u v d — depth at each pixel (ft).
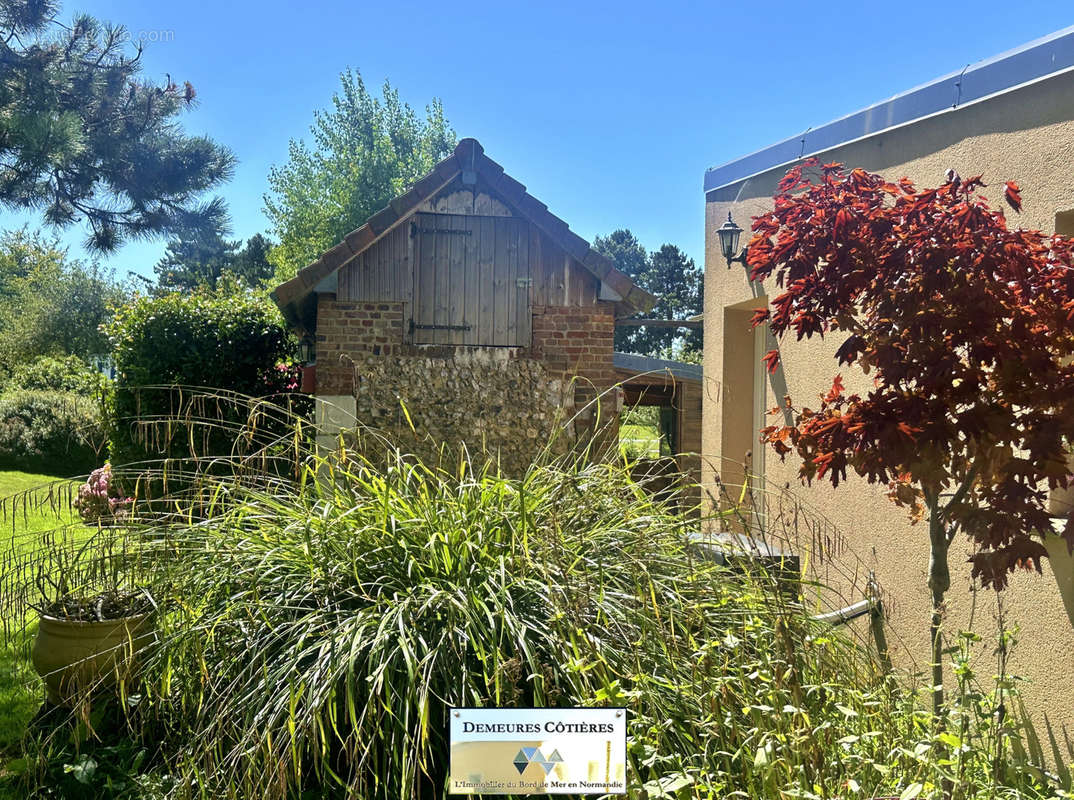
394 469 13.79
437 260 29.91
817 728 8.73
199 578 12.65
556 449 29.22
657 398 42.34
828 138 19.49
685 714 10.13
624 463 14.93
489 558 11.84
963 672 9.30
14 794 11.62
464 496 12.99
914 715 10.19
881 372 11.00
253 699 10.89
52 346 91.15
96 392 37.96
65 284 95.96
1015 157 14.01
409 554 11.94
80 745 12.51
